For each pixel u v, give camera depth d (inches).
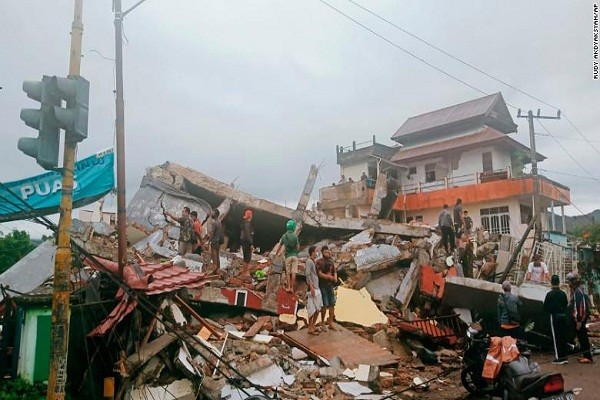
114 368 274.1
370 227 730.8
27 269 470.9
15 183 452.8
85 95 221.9
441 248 692.1
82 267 309.9
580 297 407.8
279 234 868.6
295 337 381.1
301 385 305.3
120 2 355.6
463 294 501.0
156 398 281.1
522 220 1190.9
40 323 344.5
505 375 264.5
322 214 743.7
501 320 410.3
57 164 216.8
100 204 673.0
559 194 1230.3
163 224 633.6
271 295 435.8
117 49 349.7
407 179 1401.3
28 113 215.2
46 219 237.5
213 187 689.0
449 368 396.5
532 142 832.9
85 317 296.0
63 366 209.9
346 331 400.5
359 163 1469.0
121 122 340.5
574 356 420.2
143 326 296.5
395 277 570.6
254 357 322.0
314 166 756.0
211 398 285.6
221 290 418.0
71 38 230.2
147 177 679.7
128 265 307.9
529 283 507.2
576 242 1064.2
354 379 319.9
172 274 342.6
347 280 538.0
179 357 295.1
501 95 1348.4
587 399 296.4
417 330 433.7
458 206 692.1
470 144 1257.4
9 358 346.9
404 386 328.5
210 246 551.8
